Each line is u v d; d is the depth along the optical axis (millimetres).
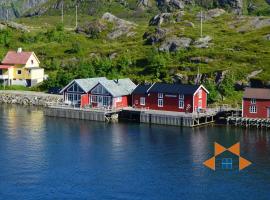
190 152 98875
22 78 166250
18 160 93500
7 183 82375
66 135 111625
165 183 83125
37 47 198250
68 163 92312
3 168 89062
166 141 106688
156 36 186125
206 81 143500
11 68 166125
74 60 179500
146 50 178750
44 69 177125
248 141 106312
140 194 78812
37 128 117750
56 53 189250
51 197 77188
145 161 93688
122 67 163250
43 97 147750
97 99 131000
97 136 111000
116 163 92500
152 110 127500
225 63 155125
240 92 141250
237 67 149625
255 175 86625
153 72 156500
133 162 93125
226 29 194500
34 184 82125
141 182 83562
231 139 107938
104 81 131875
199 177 85812
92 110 127250
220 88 140500
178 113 123500
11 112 136500
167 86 128500
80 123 123938
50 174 86562
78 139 108312
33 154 97250
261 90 120875
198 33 185875
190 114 121500
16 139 107562
